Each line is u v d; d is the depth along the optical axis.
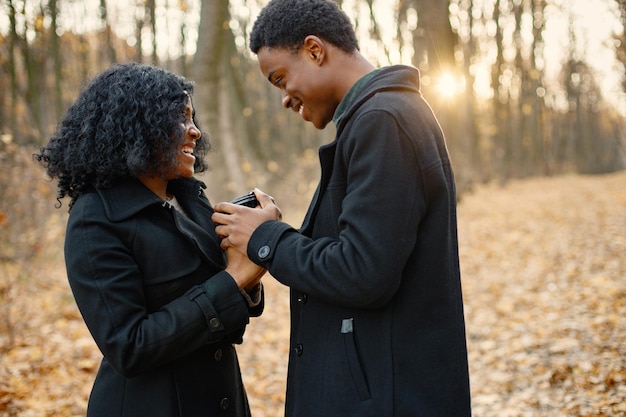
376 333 1.58
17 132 9.25
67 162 1.63
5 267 5.22
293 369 1.75
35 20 9.73
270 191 14.55
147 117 1.61
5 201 5.85
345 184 1.63
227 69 18.05
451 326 1.61
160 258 1.65
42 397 3.64
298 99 1.75
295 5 1.67
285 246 1.60
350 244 1.48
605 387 3.60
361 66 1.72
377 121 1.50
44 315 5.27
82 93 1.68
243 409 1.96
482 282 7.34
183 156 1.73
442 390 1.57
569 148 42.25
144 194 1.68
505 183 26.72
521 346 4.64
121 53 15.79
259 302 1.86
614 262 7.33
